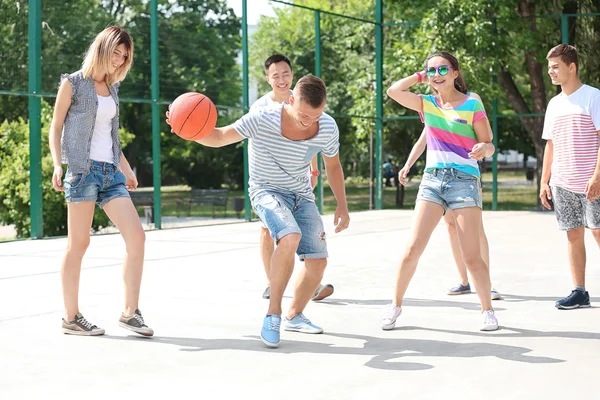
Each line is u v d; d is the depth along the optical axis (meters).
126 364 4.88
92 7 14.12
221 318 6.23
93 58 5.47
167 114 5.40
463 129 5.71
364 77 20.23
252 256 10.27
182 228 15.05
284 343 5.41
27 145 16.66
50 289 7.73
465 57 18.69
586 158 6.52
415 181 22.48
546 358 4.96
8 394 4.30
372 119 20.38
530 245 11.10
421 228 5.77
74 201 5.52
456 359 4.95
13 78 12.93
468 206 5.74
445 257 9.73
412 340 5.48
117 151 5.64
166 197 20.16
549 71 6.65
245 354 5.11
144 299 7.06
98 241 12.38
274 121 5.39
